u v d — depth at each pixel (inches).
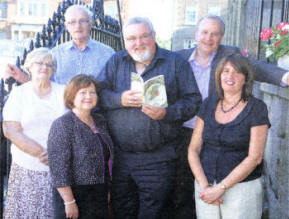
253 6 247.9
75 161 97.7
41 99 109.7
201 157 100.7
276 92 137.9
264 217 139.1
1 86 116.6
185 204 139.9
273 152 143.8
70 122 98.0
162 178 116.3
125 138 113.7
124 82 115.2
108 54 148.7
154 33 111.9
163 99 106.3
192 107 113.7
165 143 116.2
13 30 750.5
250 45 251.8
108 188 105.6
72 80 99.3
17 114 106.7
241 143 93.2
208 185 96.6
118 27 304.5
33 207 107.6
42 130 108.5
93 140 99.6
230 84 93.3
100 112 118.1
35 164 107.0
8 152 122.1
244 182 93.8
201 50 138.3
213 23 133.6
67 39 189.0
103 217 102.4
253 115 92.1
